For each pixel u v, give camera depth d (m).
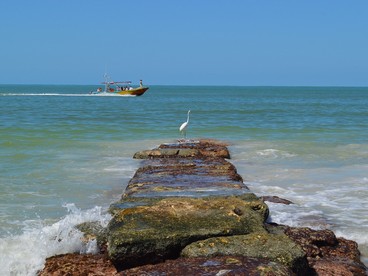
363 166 18.34
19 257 8.48
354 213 11.76
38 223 10.57
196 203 9.30
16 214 11.27
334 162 19.27
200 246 7.66
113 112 50.34
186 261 7.20
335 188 14.50
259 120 41.22
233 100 99.19
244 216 8.73
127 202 10.81
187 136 28.17
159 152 19.09
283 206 12.18
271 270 6.70
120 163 18.25
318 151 22.06
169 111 53.44
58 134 27.53
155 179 13.67
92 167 17.38
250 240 7.73
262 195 13.50
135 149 22.25
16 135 26.34
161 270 6.91
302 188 14.51
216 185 12.84
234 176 14.23
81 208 12.01
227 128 33.22
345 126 35.66
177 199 9.61
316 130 32.38
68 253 8.62
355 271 8.02
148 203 10.66
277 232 9.20
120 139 26.16
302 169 17.62
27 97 98.56
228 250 7.53
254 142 25.27
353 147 23.50
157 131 30.66
